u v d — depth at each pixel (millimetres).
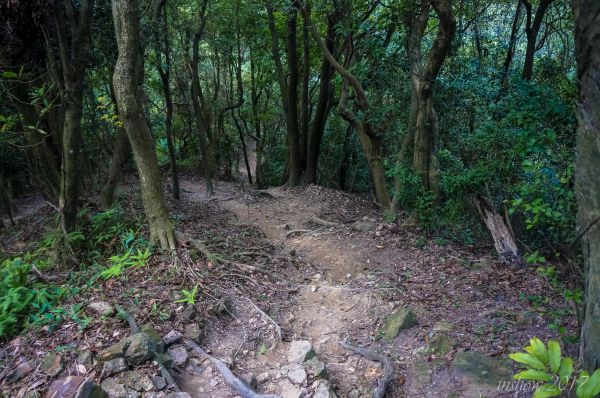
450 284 5445
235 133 20016
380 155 9305
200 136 12055
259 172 16547
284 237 8000
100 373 3309
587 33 2238
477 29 11586
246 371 3773
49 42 5957
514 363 3674
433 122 7145
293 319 4777
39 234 8227
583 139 2367
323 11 9617
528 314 4398
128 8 4879
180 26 11305
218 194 12516
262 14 13719
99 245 6527
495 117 8141
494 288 5242
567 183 3881
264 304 4910
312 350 4066
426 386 3600
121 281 4875
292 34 11930
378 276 5863
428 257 6344
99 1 8109
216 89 16875
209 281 5016
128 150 14242
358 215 9367
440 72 9109
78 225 6727
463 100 8781
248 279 5336
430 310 4812
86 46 5922
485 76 9430
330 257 6797
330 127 14547
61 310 4152
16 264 5336
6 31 5867
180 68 15461
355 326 4672
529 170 4219
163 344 3764
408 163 7793
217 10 12625
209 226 8180
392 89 8766
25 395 3158
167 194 12164
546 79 9297
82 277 5164
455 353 3951
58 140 7434
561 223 3344
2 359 3590
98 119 11383
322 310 5074
